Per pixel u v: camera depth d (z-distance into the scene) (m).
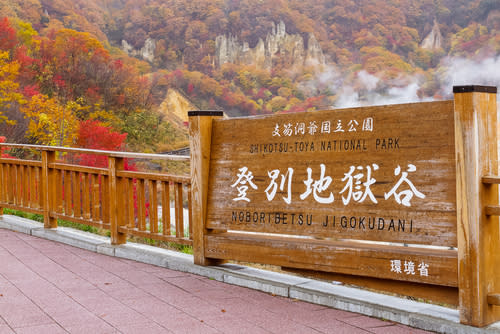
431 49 93.06
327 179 3.83
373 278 3.63
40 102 28.47
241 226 4.35
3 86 28.73
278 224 4.09
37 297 3.87
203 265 4.64
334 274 3.85
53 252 5.53
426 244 3.27
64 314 3.46
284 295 3.94
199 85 81.31
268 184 4.20
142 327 3.20
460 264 3.06
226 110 81.19
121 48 92.50
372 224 3.54
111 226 5.57
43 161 6.50
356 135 3.69
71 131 29.09
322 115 3.90
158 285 4.25
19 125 28.36
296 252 3.99
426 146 3.33
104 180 5.70
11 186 7.17
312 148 3.94
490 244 3.10
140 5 99.56
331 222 3.77
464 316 3.05
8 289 4.08
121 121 49.06
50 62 46.25
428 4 98.25
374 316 3.42
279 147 4.16
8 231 6.73
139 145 48.31
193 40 94.88
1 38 39.31
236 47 96.88
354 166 3.68
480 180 3.02
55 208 6.44
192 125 4.68
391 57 87.12
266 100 87.31
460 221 3.06
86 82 48.72
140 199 5.30
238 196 4.41
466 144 3.02
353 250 3.64
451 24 94.88
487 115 3.08
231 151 4.51
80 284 4.26
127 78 53.31
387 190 3.49
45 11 78.06
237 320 3.36
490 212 3.03
